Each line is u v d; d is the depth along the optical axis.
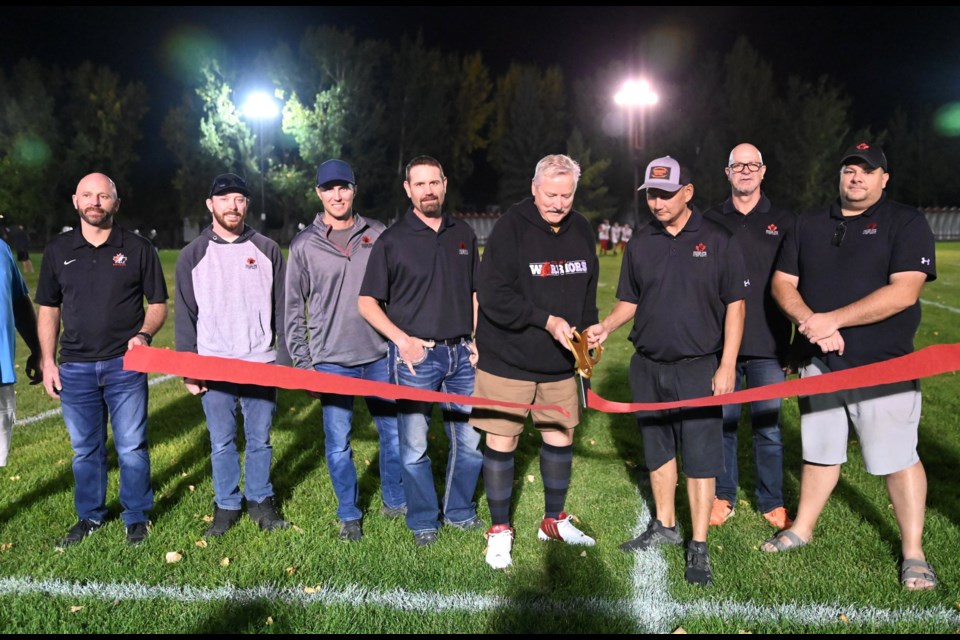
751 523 4.05
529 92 51.91
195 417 6.20
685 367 3.53
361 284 3.87
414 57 50.28
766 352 4.07
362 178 47.50
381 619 3.06
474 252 3.88
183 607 3.16
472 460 3.95
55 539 3.86
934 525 3.88
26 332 3.97
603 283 18.20
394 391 3.45
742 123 52.28
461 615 3.10
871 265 3.33
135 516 3.86
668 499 3.75
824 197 50.56
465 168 54.91
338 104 45.28
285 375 3.40
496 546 3.58
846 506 4.16
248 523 4.00
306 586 3.36
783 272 3.60
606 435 5.65
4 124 46.84
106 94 49.38
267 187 46.53
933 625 2.98
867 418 3.39
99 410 3.87
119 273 3.75
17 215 42.22
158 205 53.44
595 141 53.38
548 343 3.58
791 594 3.25
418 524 3.83
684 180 3.35
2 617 3.09
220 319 3.87
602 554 3.68
